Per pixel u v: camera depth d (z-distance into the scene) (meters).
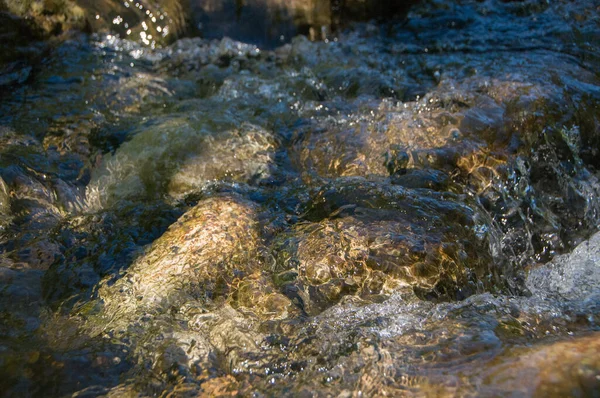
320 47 4.52
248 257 2.46
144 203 2.91
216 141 3.33
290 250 2.47
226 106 3.75
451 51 4.29
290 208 2.75
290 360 1.98
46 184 3.00
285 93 3.93
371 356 1.94
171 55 4.45
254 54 4.52
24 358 2.01
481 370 1.79
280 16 4.64
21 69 4.02
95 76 4.06
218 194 2.87
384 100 3.71
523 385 1.70
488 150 3.09
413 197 2.72
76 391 1.89
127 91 3.91
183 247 2.49
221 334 2.10
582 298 2.27
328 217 2.64
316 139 3.36
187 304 2.25
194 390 1.87
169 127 3.41
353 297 2.28
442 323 2.08
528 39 4.32
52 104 3.71
